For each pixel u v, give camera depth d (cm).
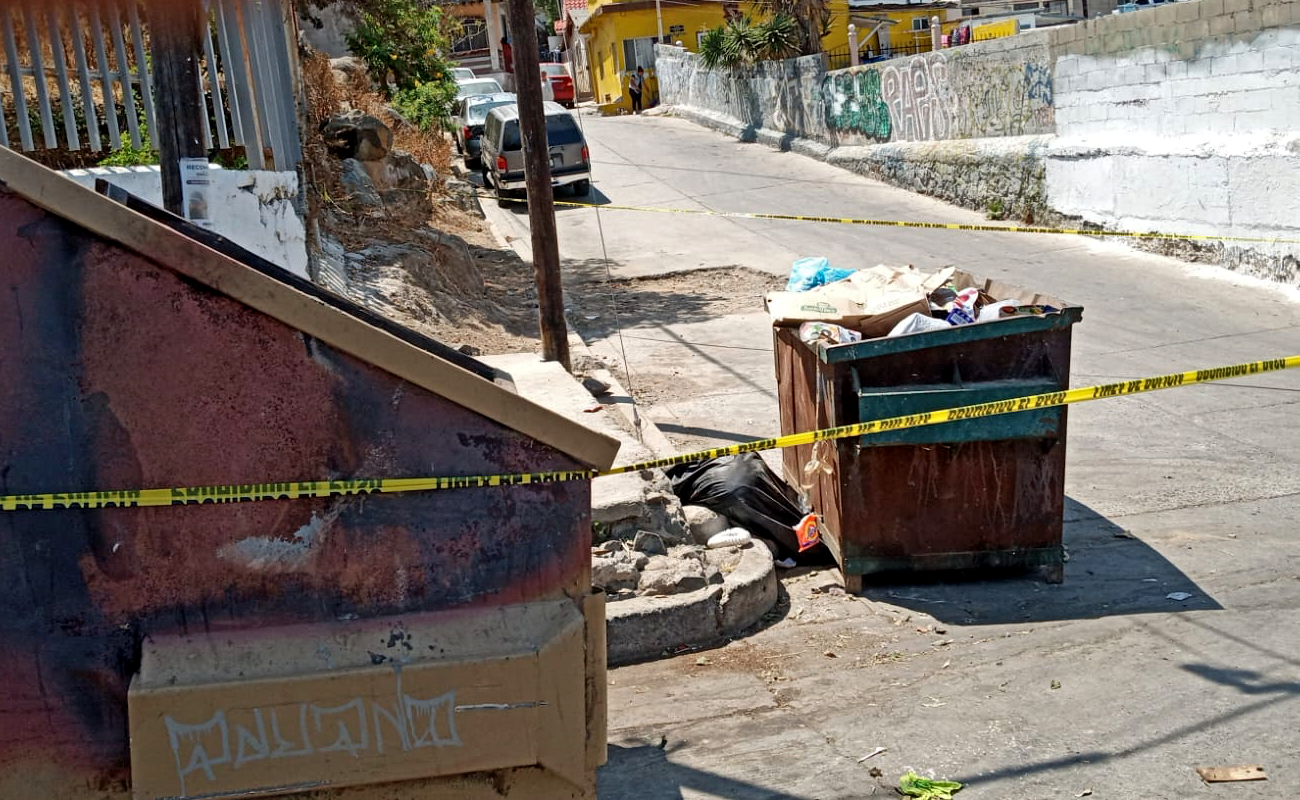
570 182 2106
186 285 252
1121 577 578
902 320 584
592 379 952
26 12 723
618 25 4059
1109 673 462
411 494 265
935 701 446
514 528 271
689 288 1455
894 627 530
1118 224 1551
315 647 261
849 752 408
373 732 262
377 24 2259
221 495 257
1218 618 513
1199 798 366
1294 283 1231
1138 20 1479
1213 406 877
